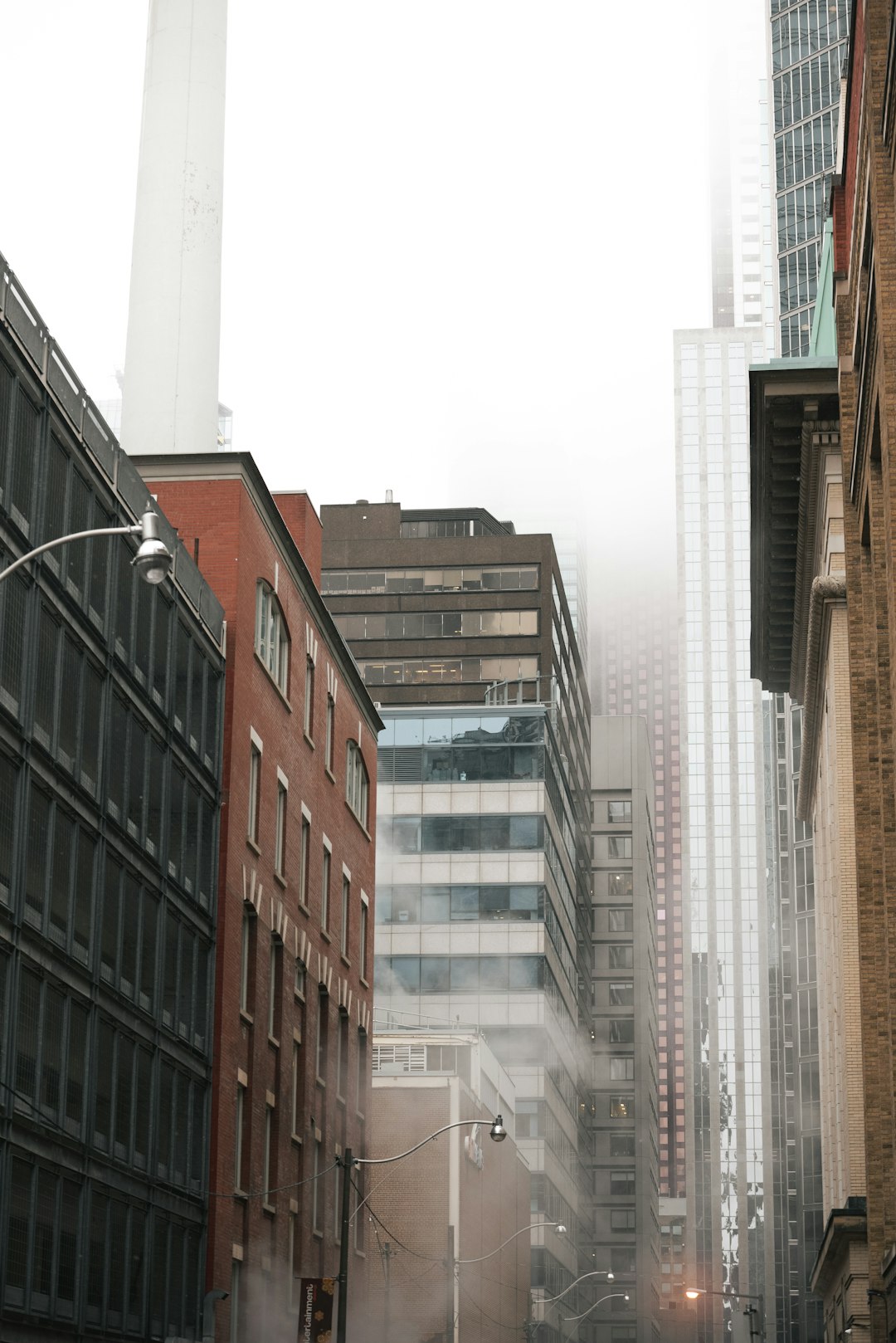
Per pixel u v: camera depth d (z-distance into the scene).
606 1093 175.88
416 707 118.38
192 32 66.69
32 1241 29.91
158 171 65.62
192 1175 40.53
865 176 36.78
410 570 150.50
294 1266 50.28
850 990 57.44
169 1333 38.03
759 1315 89.75
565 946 128.62
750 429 60.94
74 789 32.91
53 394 32.34
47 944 30.98
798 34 154.88
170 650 40.19
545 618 146.75
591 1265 148.25
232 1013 44.09
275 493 58.97
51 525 32.16
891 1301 39.66
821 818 74.94
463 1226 75.88
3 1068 28.67
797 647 72.88
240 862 45.53
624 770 190.00
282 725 50.75
